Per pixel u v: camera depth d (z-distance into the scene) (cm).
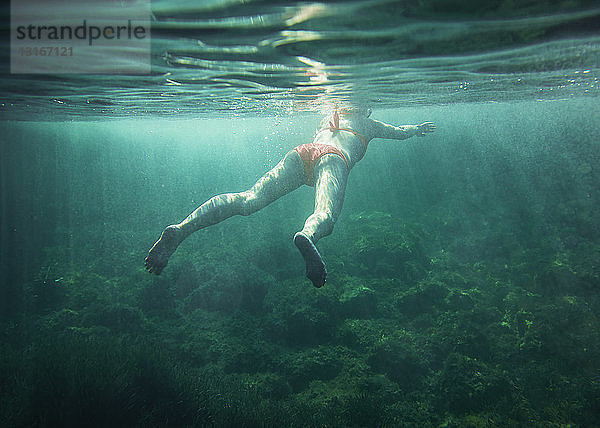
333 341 1195
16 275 1722
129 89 989
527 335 1111
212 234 2138
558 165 2548
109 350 781
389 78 862
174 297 1521
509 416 860
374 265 1666
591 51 675
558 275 1411
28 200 2742
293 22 435
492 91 1349
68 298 1512
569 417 841
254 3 372
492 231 1928
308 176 519
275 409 807
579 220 1898
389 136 650
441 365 1051
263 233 1981
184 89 992
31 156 3900
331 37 503
